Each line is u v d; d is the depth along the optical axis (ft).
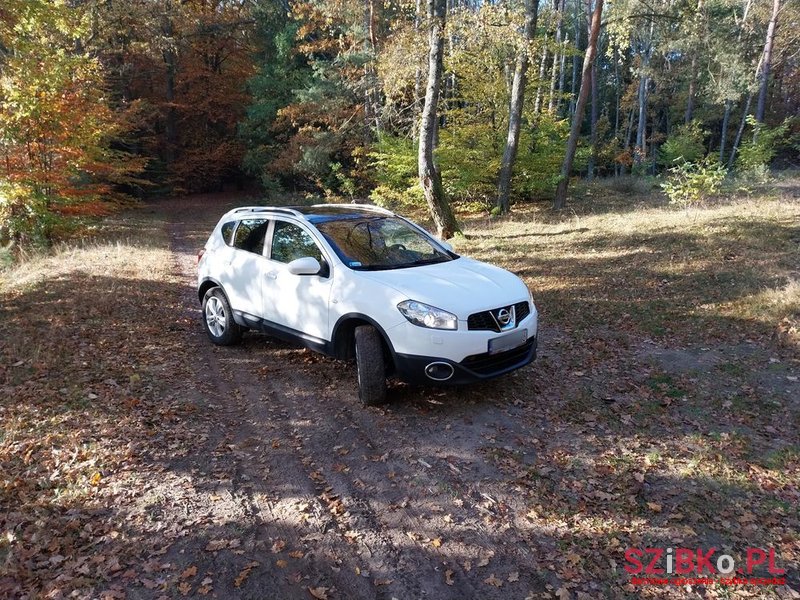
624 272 30.86
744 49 94.12
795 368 18.22
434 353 15.05
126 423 15.17
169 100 109.70
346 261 17.58
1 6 36.06
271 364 20.35
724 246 33.40
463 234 45.09
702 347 20.66
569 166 59.36
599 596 9.36
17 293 29.99
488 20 41.91
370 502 12.16
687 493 12.14
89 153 50.24
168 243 54.49
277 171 100.27
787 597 9.27
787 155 120.47
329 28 87.61
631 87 136.15
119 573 9.82
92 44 81.51
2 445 13.73
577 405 16.55
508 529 11.16
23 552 10.14
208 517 11.52
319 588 9.60
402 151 64.85
